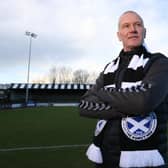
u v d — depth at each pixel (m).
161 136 2.45
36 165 9.59
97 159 2.59
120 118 2.45
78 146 13.34
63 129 21.42
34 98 83.94
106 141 2.52
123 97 2.32
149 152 2.37
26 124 25.30
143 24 2.63
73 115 35.84
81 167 9.27
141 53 2.59
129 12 2.63
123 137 2.41
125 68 2.55
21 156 11.02
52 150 12.30
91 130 20.75
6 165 9.59
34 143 14.42
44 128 22.16
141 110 2.28
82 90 84.31
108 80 2.63
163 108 2.47
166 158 2.51
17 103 66.44
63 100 84.25
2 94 64.94
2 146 13.49
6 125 24.41
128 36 2.57
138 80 2.46
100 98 2.48
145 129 2.39
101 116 2.49
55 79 115.38
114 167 2.48
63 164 9.70
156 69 2.44
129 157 2.37
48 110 45.91
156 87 2.33
